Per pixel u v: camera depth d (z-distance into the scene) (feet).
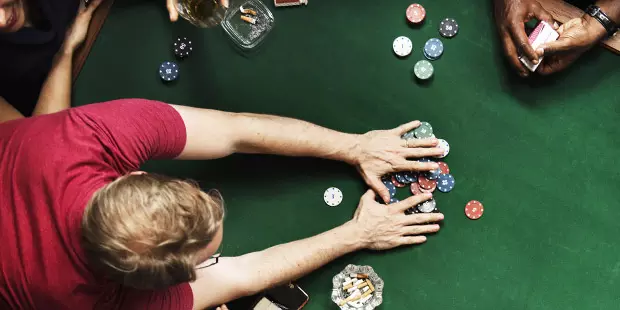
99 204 3.62
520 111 5.42
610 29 5.18
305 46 5.59
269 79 5.60
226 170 5.51
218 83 5.61
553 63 5.31
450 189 5.36
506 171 5.37
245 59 5.61
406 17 5.52
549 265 5.25
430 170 5.31
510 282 5.26
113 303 4.12
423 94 5.49
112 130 4.13
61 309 4.02
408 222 5.27
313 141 5.23
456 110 5.46
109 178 4.04
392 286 5.31
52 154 3.95
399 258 5.33
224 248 5.45
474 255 5.30
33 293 3.95
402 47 5.51
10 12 4.80
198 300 4.93
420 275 5.31
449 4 5.52
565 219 5.29
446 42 5.51
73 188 3.90
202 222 3.67
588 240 5.25
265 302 5.22
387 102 5.51
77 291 3.96
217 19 5.43
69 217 3.86
